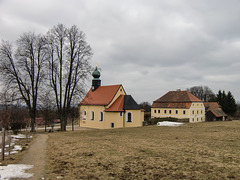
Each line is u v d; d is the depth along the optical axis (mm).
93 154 14734
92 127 53594
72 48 39031
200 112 68000
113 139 22641
